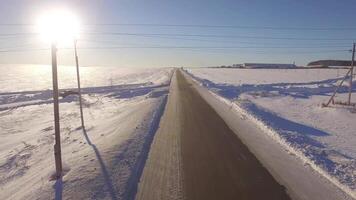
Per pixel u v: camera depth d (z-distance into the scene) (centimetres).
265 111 2416
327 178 953
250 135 1538
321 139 1558
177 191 862
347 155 1255
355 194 827
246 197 824
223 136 1512
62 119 2642
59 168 997
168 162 1116
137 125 1808
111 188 876
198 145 1348
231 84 5884
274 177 962
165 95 3666
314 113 2548
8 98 4691
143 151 1248
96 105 3562
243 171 1017
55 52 991
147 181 934
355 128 1916
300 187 887
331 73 9994
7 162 1408
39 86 7750
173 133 1592
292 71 11662
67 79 10319
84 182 916
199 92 3962
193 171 1020
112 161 1105
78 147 1421
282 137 1423
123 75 12900
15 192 973
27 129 2345
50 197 838
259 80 7438
